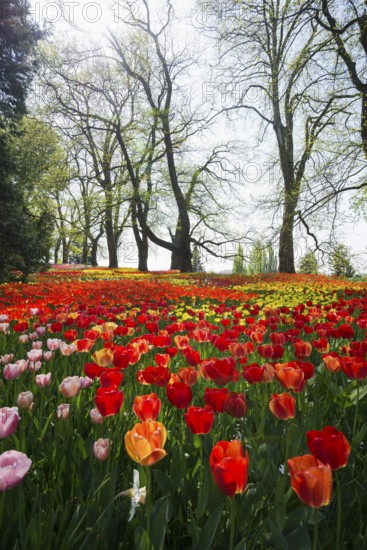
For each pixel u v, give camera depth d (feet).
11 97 63.93
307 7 67.82
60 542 4.42
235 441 4.21
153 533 4.34
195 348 14.75
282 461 6.51
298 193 57.11
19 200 60.70
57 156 120.37
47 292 36.83
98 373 8.49
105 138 129.18
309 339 16.62
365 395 8.85
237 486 3.95
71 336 13.57
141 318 18.52
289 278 76.33
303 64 71.26
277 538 4.37
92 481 5.56
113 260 141.08
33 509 4.66
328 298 36.22
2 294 35.47
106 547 4.44
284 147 90.22
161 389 9.14
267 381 8.16
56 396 9.68
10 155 61.57
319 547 4.36
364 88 66.74
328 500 3.76
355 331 18.06
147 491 4.75
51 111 107.04
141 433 4.60
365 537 4.61
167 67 109.60
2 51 61.46
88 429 7.95
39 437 7.11
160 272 115.96
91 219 111.34
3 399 9.13
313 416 7.39
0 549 4.35
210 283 65.77
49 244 72.69
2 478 3.91
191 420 5.36
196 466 6.12
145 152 112.37
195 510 5.17
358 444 6.30
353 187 57.98
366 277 80.53
